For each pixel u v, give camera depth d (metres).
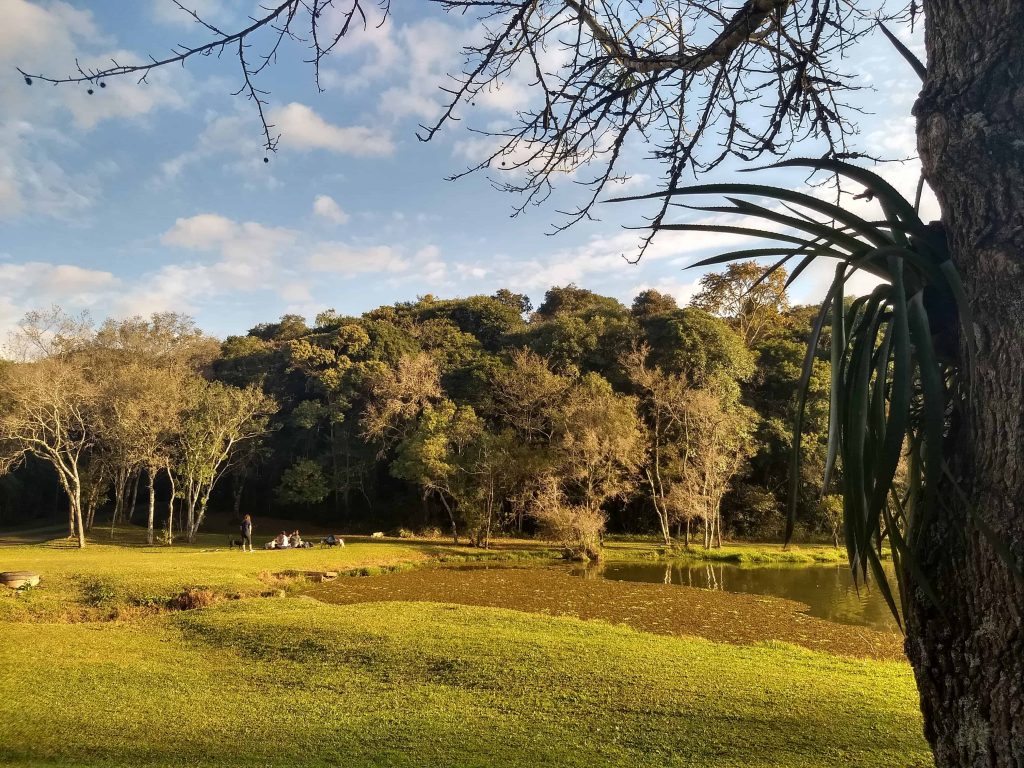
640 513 30.80
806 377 1.92
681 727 6.23
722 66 2.87
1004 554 1.61
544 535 24.94
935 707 1.95
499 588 16.72
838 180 3.41
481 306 42.62
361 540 27.67
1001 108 1.82
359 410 34.75
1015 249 1.75
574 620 11.62
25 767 5.37
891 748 5.66
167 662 8.95
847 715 6.52
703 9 3.18
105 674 8.29
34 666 8.59
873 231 2.00
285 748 5.82
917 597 2.00
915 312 1.79
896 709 6.71
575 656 8.80
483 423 28.84
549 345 33.50
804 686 7.55
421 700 7.22
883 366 1.88
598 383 27.69
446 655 8.88
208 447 28.56
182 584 14.88
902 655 10.57
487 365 33.09
